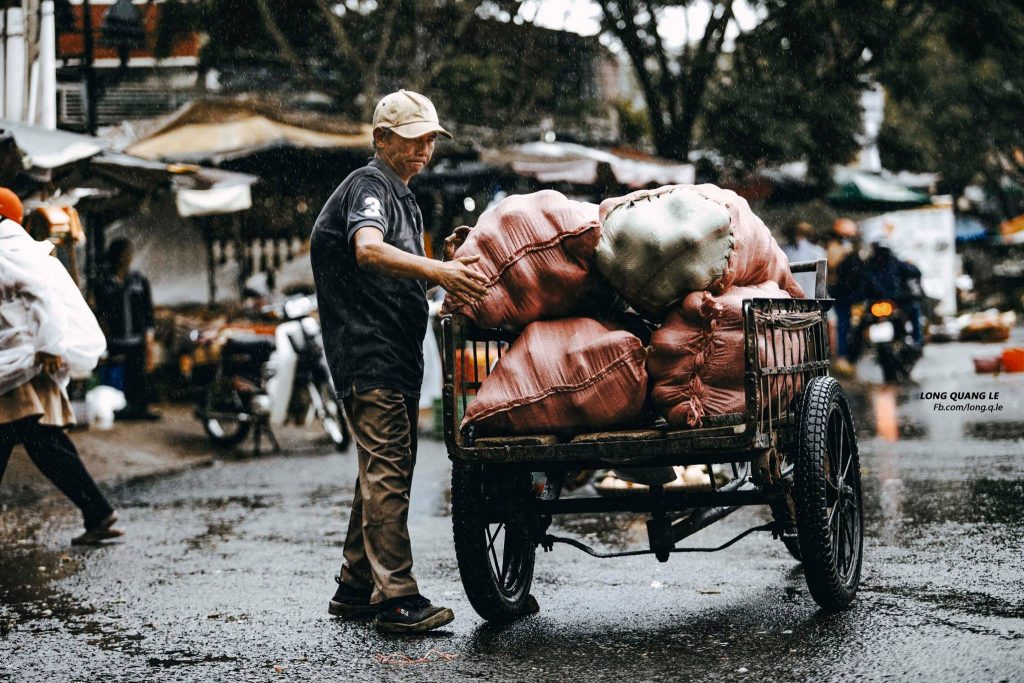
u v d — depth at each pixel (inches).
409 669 179.9
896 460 382.3
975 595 209.2
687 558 255.6
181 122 618.5
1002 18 745.0
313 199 716.7
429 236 721.0
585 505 201.8
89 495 302.2
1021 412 508.1
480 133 804.0
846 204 916.0
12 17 514.6
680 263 185.0
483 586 199.2
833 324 751.7
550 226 192.4
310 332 490.9
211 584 249.1
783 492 190.2
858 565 212.8
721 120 795.4
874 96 1014.4
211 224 723.4
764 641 187.0
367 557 207.9
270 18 757.3
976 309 1278.3
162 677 180.7
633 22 797.2
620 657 181.9
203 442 526.6
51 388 290.2
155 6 788.6
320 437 544.7
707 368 184.1
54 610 230.4
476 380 199.9
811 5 762.2
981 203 1578.5
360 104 812.0
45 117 514.0
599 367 186.7
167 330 687.7
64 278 283.1
